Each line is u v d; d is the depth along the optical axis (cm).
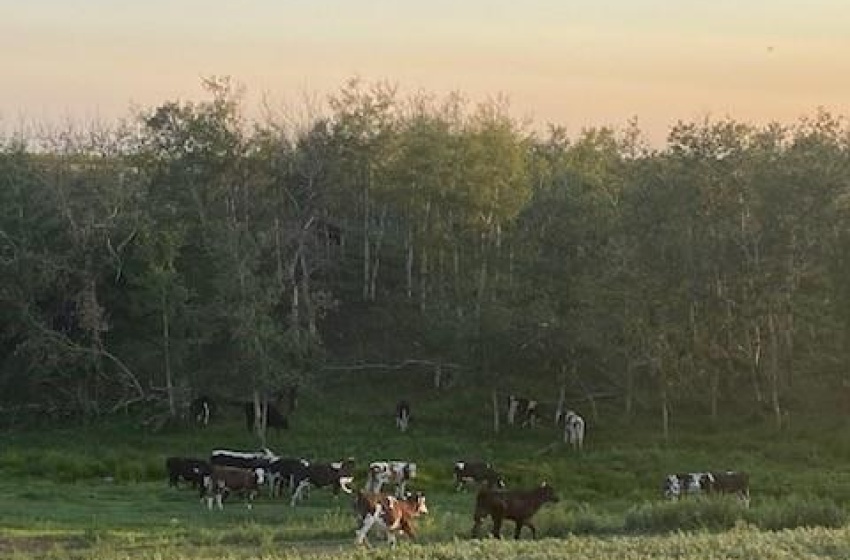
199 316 5941
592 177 6688
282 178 6875
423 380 6575
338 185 7019
